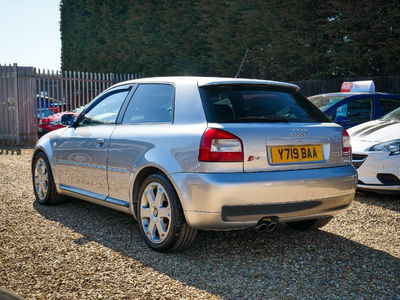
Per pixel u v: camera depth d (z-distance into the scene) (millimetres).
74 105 15359
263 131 3721
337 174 4008
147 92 4508
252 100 4000
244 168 3633
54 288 3209
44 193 5684
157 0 21250
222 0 17562
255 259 3871
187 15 19469
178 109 4023
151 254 3941
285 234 4602
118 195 4484
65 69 29703
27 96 14562
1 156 11148
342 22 13891
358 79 13281
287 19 15633
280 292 3221
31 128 14719
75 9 28641
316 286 3338
